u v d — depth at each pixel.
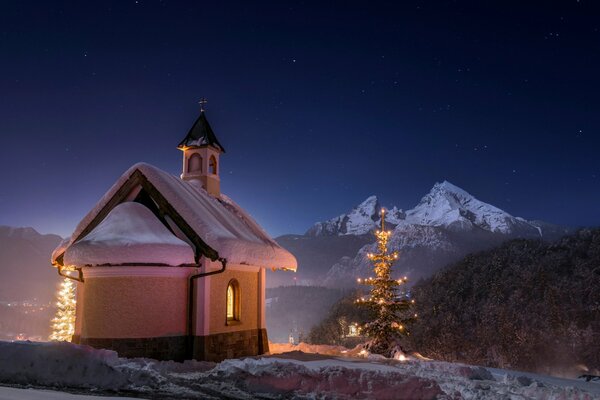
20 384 9.64
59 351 10.51
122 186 16.38
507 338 62.28
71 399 8.12
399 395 10.86
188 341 15.26
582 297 65.00
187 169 20.45
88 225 16.53
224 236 15.32
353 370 11.34
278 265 19.09
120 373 10.55
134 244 14.40
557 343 58.44
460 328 69.69
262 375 11.13
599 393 13.49
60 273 17.56
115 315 14.71
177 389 10.43
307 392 10.83
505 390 12.87
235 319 17.52
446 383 13.11
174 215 15.57
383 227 23.75
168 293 15.12
